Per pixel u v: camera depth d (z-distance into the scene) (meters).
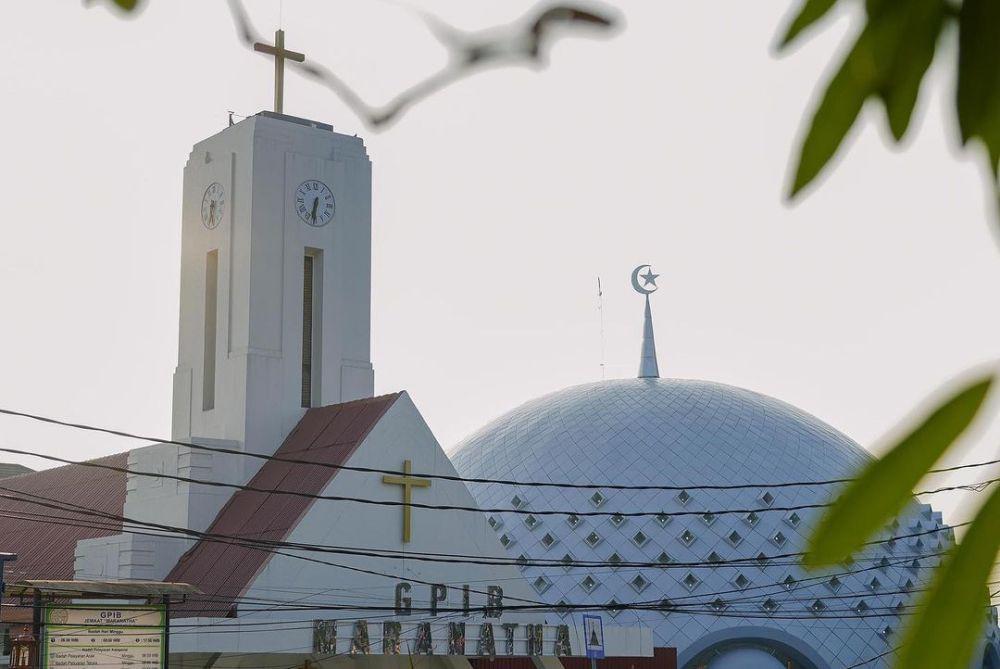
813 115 5.02
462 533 119.31
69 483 152.00
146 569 120.31
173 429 134.12
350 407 123.69
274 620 108.00
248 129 130.88
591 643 107.81
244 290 128.50
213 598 108.50
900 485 4.77
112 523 135.75
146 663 87.69
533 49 5.29
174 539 121.81
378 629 108.62
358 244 134.75
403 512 116.44
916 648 4.89
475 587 118.88
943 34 4.93
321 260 132.88
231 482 124.25
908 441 4.74
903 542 198.38
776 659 193.38
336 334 132.12
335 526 113.31
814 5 4.99
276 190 130.75
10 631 98.50
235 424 126.69
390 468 117.56
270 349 128.00
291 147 132.00
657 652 132.75
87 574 125.44
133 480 129.25
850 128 4.97
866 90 4.96
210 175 134.75
